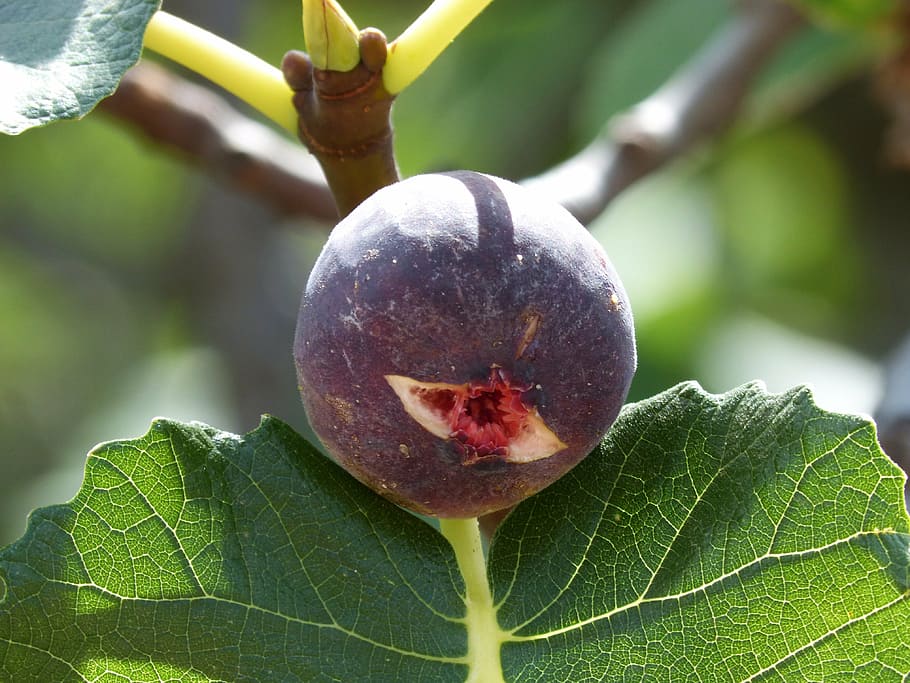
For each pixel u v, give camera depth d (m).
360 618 0.30
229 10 0.73
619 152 0.46
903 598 0.30
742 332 0.76
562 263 0.28
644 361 0.73
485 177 0.28
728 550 0.30
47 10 0.28
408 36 0.30
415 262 0.27
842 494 0.30
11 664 0.29
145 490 0.30
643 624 0.31
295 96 0.31
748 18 0.52
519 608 0.31
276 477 0.30
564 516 0.31
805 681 0.30
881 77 0.56
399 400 0.27
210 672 0.30
